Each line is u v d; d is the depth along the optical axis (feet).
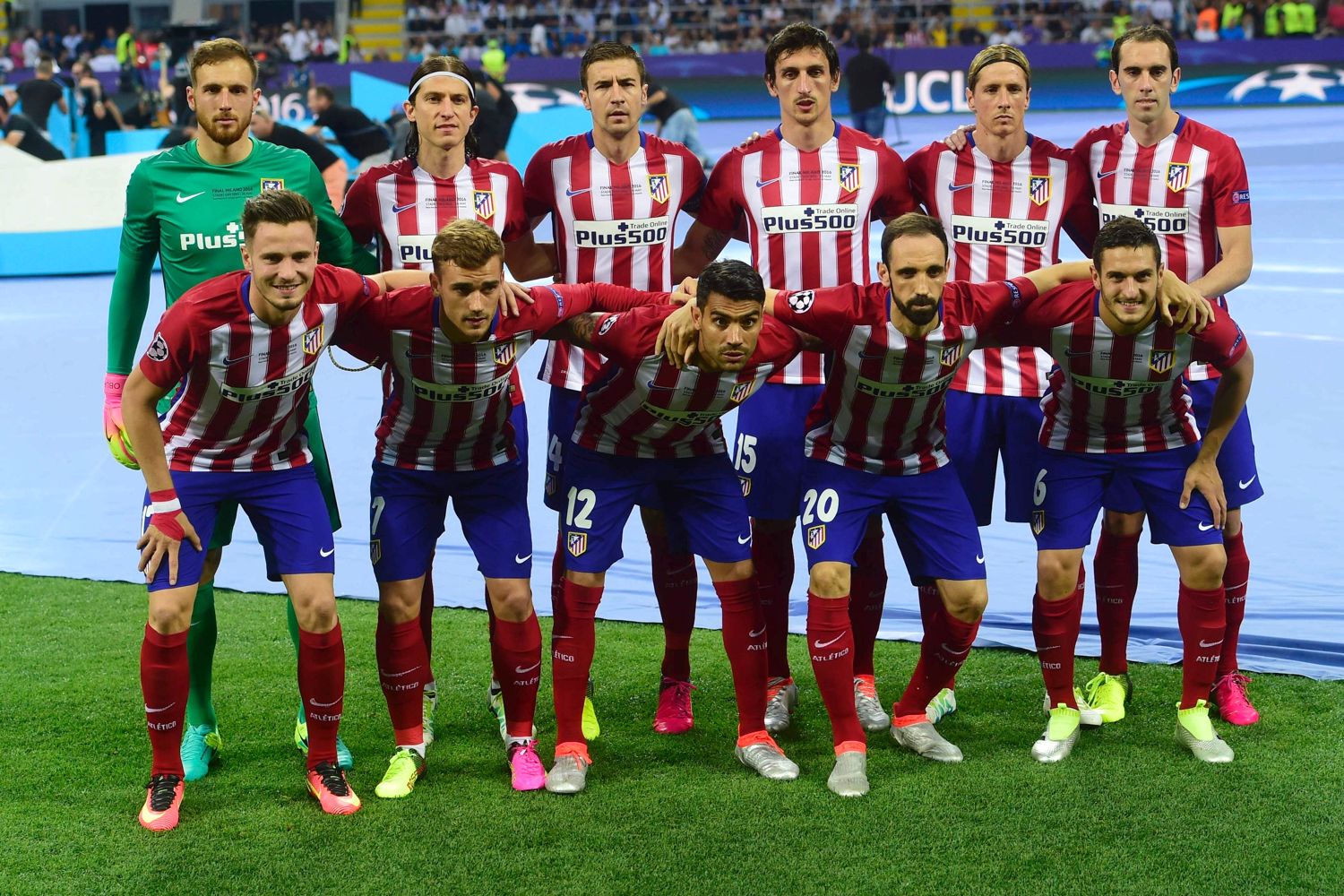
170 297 28.09
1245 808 24.75
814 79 30.07
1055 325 26.55
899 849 23.44
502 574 26.71
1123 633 29.73
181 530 24.67
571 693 26.89
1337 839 23.44
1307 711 29.43
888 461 27.07
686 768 27.45
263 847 23.98
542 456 50.62
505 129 87.04
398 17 196.13
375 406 57.93
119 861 23.44
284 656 34.12
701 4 190.70
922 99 177.58
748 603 27.22
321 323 24.73
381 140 87.61
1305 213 101.81
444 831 24.50
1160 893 21.76
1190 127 30.48
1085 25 182.80
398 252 30.12
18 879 22.77
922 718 28.25
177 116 115.34
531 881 22.50
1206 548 27.14
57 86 114.32
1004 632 34.58
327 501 28.91
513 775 26.68
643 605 37.58
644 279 31.63
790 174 30.89
